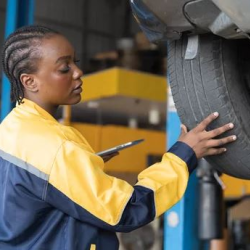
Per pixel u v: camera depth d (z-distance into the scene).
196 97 1.67
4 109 3.66
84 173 1.29
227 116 1.62
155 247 4.14
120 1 8.02
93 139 4.22
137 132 4.45
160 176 1.37
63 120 4.14
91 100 4.30
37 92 1.43
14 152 1.34
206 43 1.65
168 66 1.77
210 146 1.50
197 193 2.63
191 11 1.46
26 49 1.41
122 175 4.30
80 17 7.76
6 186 1.34
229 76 1.63
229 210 4.03
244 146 1.63
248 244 4.55
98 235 1.35
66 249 1.31
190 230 2.61
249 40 1.64
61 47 1.42
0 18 7.11
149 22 1.56
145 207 1.31
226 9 1.37
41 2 7.44
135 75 4.12
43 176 1.30
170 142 2.68
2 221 1.35
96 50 7.84
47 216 1.34
